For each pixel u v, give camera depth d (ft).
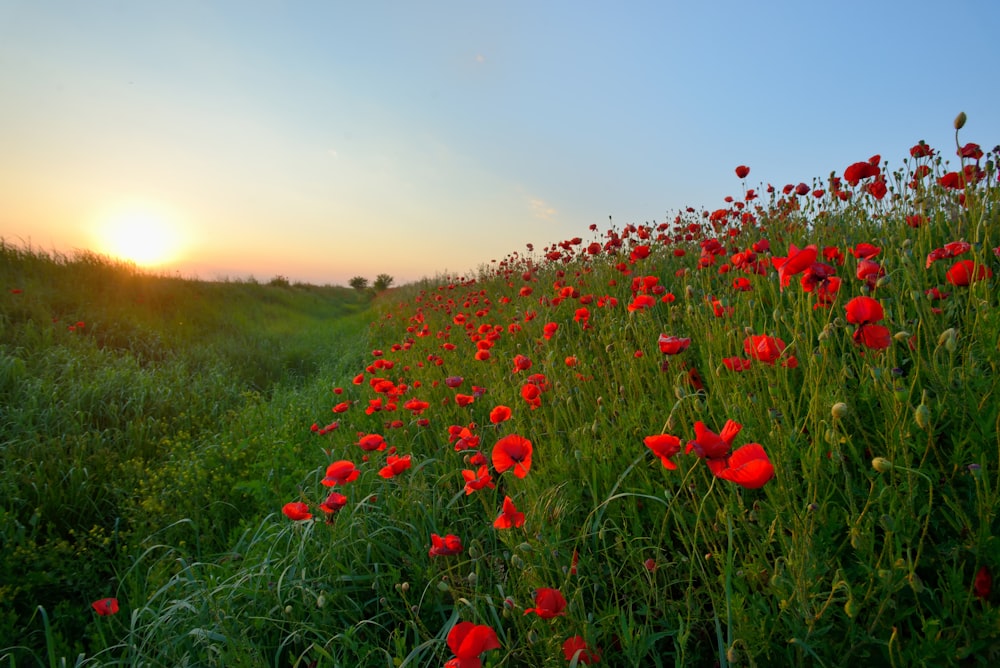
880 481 5.16
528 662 5.57
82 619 9.09
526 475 7.19
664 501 6.14
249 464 13.66
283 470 13.25
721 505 6.17
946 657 4.23
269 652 7.36
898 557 4.35
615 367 9.72
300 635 7.16
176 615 8.04
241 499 12.49
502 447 6.55
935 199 11.08
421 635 6.87
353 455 12.60
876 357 6.57
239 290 56.75
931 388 6.14
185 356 26.45
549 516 6.81
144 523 10.88
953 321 7.53
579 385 9.86
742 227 17.63
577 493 7.52
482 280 35.45
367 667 6.60
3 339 22.35
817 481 5.47
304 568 8.09
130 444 15.01
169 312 35.29
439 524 8.91
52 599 9.59
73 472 12.42
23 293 27.58
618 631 5.61
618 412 8.61
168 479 12.95
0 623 8.49
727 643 5.10
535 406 8.60
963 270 6.30
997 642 4.17
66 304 28.86
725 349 8.64
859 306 5.42
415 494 9.27
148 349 26.63
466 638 4.44
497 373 13.26
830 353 6.85
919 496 5.15
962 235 9.70
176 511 11.53
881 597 4.59
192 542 11.01
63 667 7.22
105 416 16.93
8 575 9.32
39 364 19.40
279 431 16.12
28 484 11.96
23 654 8.34
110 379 18.78
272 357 30.99
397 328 36.52
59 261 33.50
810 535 4.63
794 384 7.44
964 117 7.95
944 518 5.21
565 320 14.07
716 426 7.20
